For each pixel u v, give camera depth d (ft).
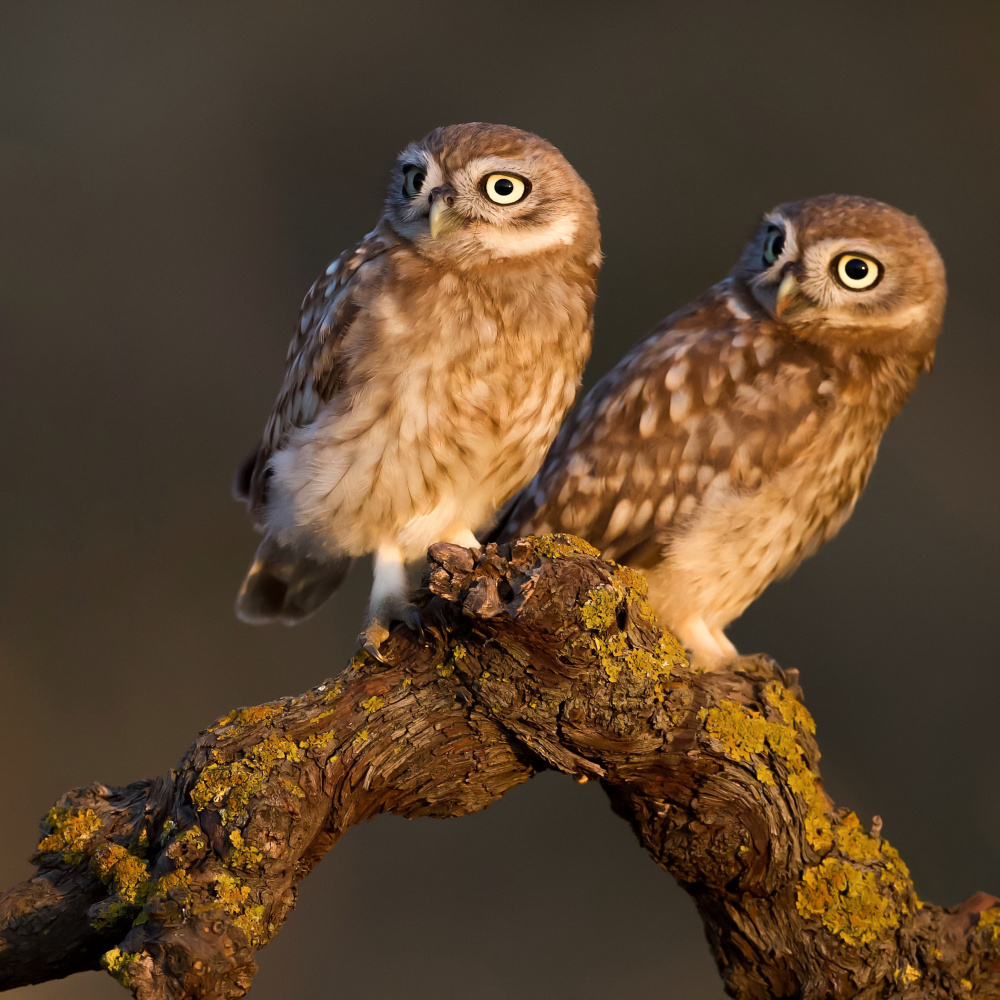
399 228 24.32
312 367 24.32
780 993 24.18
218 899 23.93
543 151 24.32
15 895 24.00
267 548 24.53
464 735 24.04
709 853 24.13
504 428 24.30
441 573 24.00
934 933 24.14
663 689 24.06
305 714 24.03
